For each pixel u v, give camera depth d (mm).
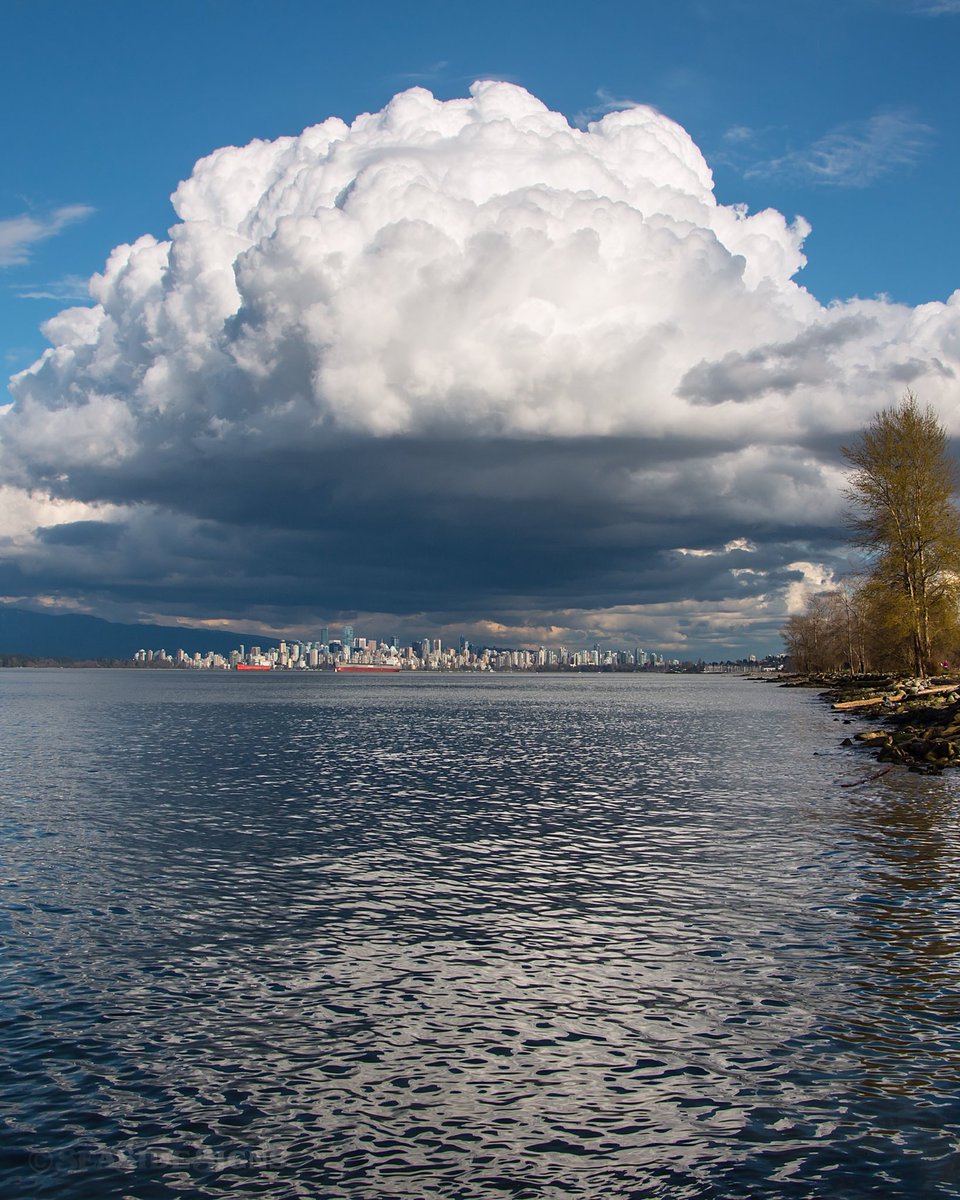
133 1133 14172
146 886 28062
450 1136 14062
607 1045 16891
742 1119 14367
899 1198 12391
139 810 42500
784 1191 12586
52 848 33594
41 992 19469
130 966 21031
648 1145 13734
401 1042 17125
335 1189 12812
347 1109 14836
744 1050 16578
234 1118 14594
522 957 21500
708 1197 12508
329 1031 17609
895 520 100188
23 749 75125
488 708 153500
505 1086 15500
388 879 28859
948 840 33438
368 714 133750
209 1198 12641
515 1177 13047
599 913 24875
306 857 32062
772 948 21766
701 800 44375
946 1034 17047
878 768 56094
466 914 24984
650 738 83562
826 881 27719
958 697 80812
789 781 50750
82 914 25078
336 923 24234
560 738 85438
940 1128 13992
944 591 100062
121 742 82312
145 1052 16766
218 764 63188
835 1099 14867
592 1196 12586
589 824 38219
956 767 54250
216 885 28172
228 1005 18812
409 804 44406
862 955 21203
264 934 23328
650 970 20516
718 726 98375
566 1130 14172
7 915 24969
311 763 63781
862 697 123625
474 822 39000
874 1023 17562
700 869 29578
